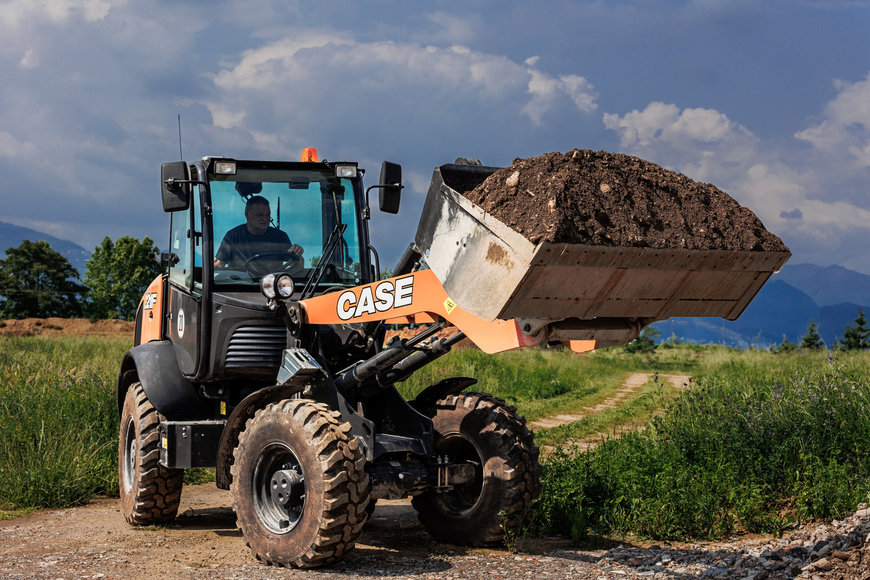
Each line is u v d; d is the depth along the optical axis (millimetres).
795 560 5352
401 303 5578
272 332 6320
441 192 4879
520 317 4488
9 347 22656
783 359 21938
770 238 4836
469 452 6488
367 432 5672
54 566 5406
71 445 8586
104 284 86688
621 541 6414
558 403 17578
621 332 4883
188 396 6770
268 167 6809
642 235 4453
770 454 7910
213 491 8820
